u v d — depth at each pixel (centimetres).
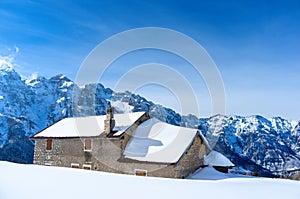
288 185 916
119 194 611
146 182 795
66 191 603
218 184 855
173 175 1543
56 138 1939
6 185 616
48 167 1088
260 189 784
